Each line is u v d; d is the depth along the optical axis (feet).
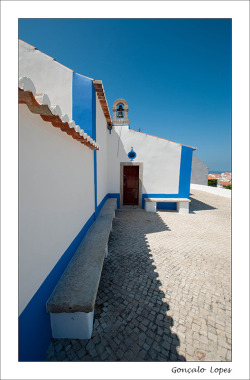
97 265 8.83
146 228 19.97
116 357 6.37
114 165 28.66
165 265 12.46
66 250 8.62
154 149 28.19
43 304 6.18
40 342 5.95
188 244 15.99
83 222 12.00
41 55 14.76
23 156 5.01
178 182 28.66
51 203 6.88
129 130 28.04
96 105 16.80
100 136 20.01
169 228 20.16
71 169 9.30
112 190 29.22
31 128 5.41
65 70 14.60
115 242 16.02
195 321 8.03
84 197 12.26
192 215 26.05
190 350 6.75
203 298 9.46
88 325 6.86
